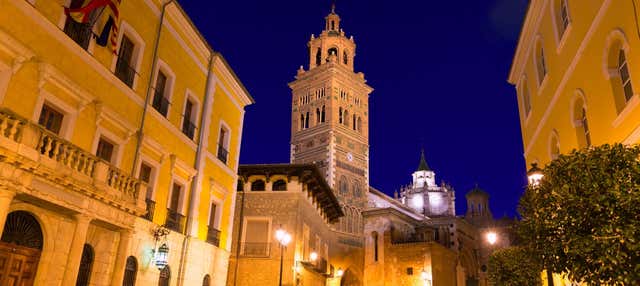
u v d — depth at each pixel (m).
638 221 8.27
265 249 34.59
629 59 12.46
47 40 15.66
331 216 52.16
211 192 25.92
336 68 85.94
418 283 51.06
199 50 25.62
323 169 78.19
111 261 17.34
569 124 17.56
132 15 20.00
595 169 9.38
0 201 12.05
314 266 39.00
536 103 22.98
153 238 20.23
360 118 88.62
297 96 90.69
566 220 9.48
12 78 14.38
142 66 20.58
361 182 82.00
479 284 63.06
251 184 37.81
